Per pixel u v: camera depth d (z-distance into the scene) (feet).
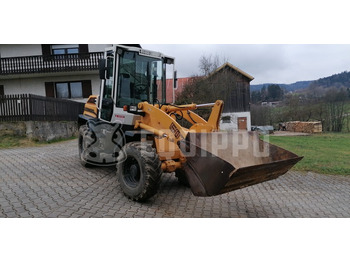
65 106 42.37
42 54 54.90
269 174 12.06
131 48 16.84
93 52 52.95
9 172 18.19
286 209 15.42
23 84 56.24
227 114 81.61
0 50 54.95
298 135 67.72
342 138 57.77
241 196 17.40
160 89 18.51
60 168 19.97
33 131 33.55
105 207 13.24
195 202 15.35
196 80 62.80
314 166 27.43
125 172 14.79
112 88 16.76
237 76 79.30
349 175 24.67
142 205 14.02
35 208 12.48
